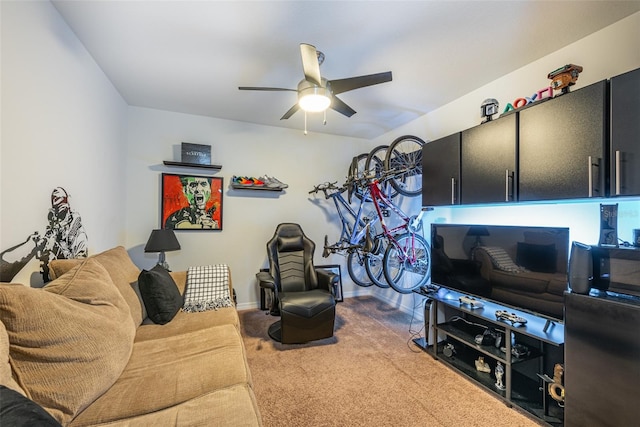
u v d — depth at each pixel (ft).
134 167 10.36
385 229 10.31
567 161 5.11
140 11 5.38
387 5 5.21
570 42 6.33
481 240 7.03
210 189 11.49
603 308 4.37
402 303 11.79
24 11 4.46
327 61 7.06
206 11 5.38
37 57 4.79
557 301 5.46
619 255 4.50
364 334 9.28
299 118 11.55
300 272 10.81
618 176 4.46
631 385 4.06
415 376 6.85
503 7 5.25
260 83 8.39
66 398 3.13
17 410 2.01
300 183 13.14
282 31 5.96
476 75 7.82
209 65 7.37
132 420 3.14
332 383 6.55
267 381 6.61
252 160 12.23
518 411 5.63
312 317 8.36
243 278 12.06
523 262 6.09
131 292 5.95
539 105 5.58
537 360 6.52
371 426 5.22
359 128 12.73
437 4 5.19
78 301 3.99
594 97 4.75
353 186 11.00
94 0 5.08
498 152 6.35
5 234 4.09
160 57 6.98
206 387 3.88
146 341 5.19
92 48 6.58
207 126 11.44
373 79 6.44
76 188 6.16
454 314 8.07
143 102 9.95
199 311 6.97
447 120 9.78
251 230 12.23
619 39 5.60
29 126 4.60
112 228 8.64
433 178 8.23
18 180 4.35
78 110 6.24
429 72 7.64
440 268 8.20
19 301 3.13
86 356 3.46
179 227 11.01
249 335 9.20
